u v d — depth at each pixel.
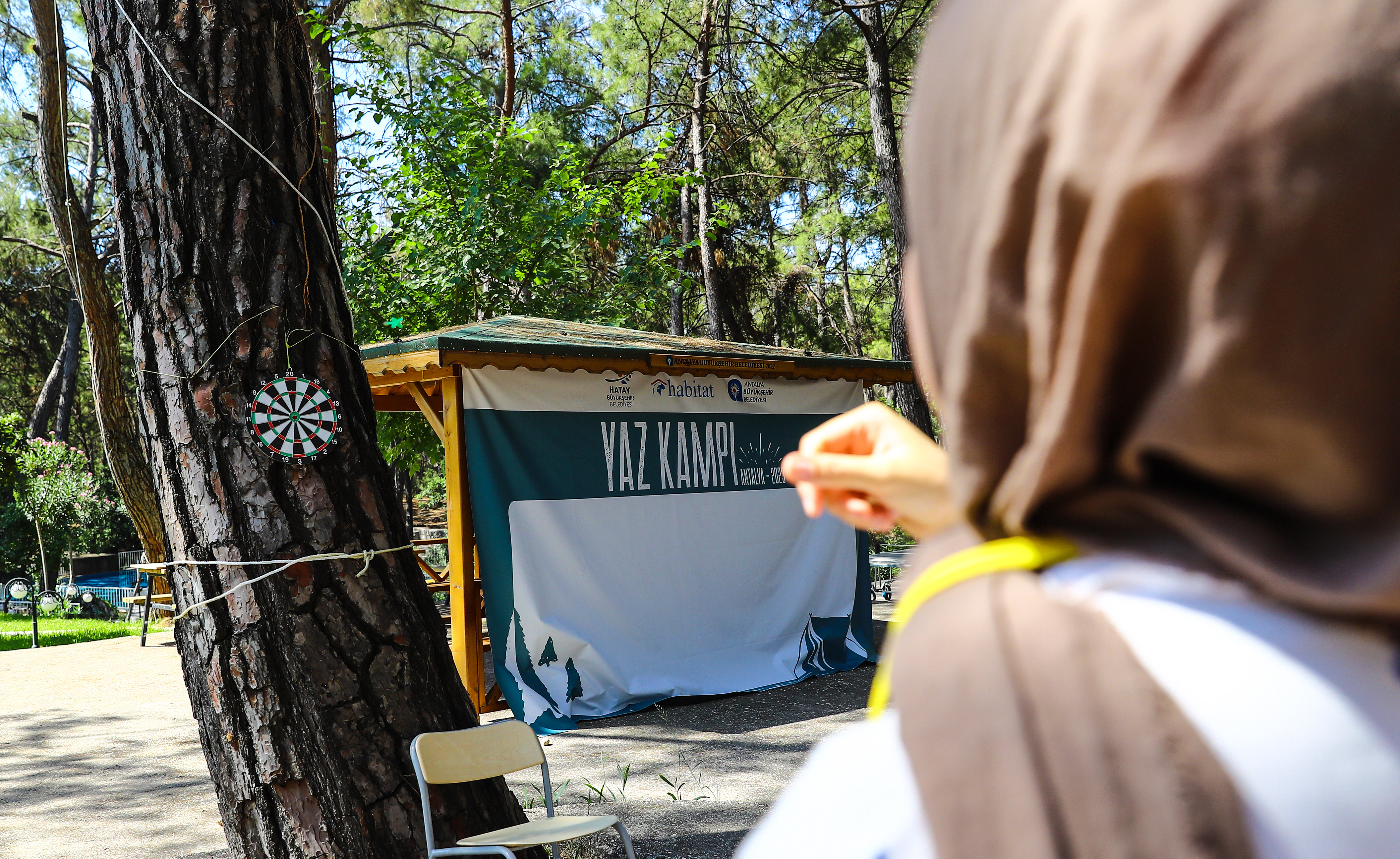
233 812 3.02
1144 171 0.32
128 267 3.15
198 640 3.04
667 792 5.41
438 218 13.18
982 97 0.40
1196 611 0.35
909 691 0.37
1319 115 0.30
